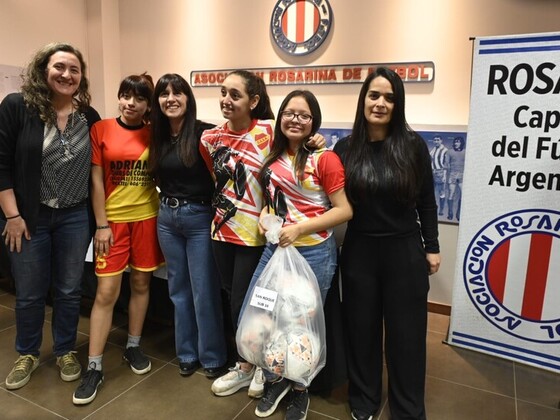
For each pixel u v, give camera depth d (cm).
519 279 235
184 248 213
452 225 296
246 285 192
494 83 223
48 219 200
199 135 199
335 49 312
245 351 176
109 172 207
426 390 217
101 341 213
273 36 332
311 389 210
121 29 397
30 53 352
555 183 218
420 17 286
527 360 239
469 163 237
